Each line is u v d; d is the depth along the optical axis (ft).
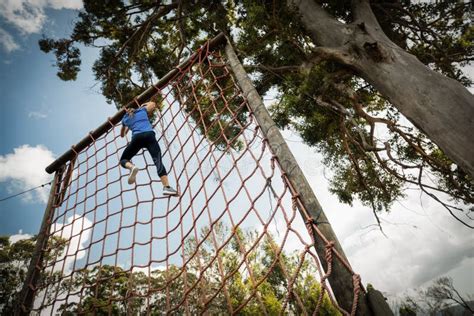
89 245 10.62
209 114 28.71
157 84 13.23
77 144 14.21
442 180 31.96
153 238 9.14
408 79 16.46
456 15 28.96
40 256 11.40
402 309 58.34
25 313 9.99
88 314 8.73
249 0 23.12
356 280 4.14
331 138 34.47
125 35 34.09
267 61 28.43
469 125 13.42
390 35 28.86
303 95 26.32
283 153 6.13
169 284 7.66
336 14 29.50
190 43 35.63
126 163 11.78
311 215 5.07
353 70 21.03
